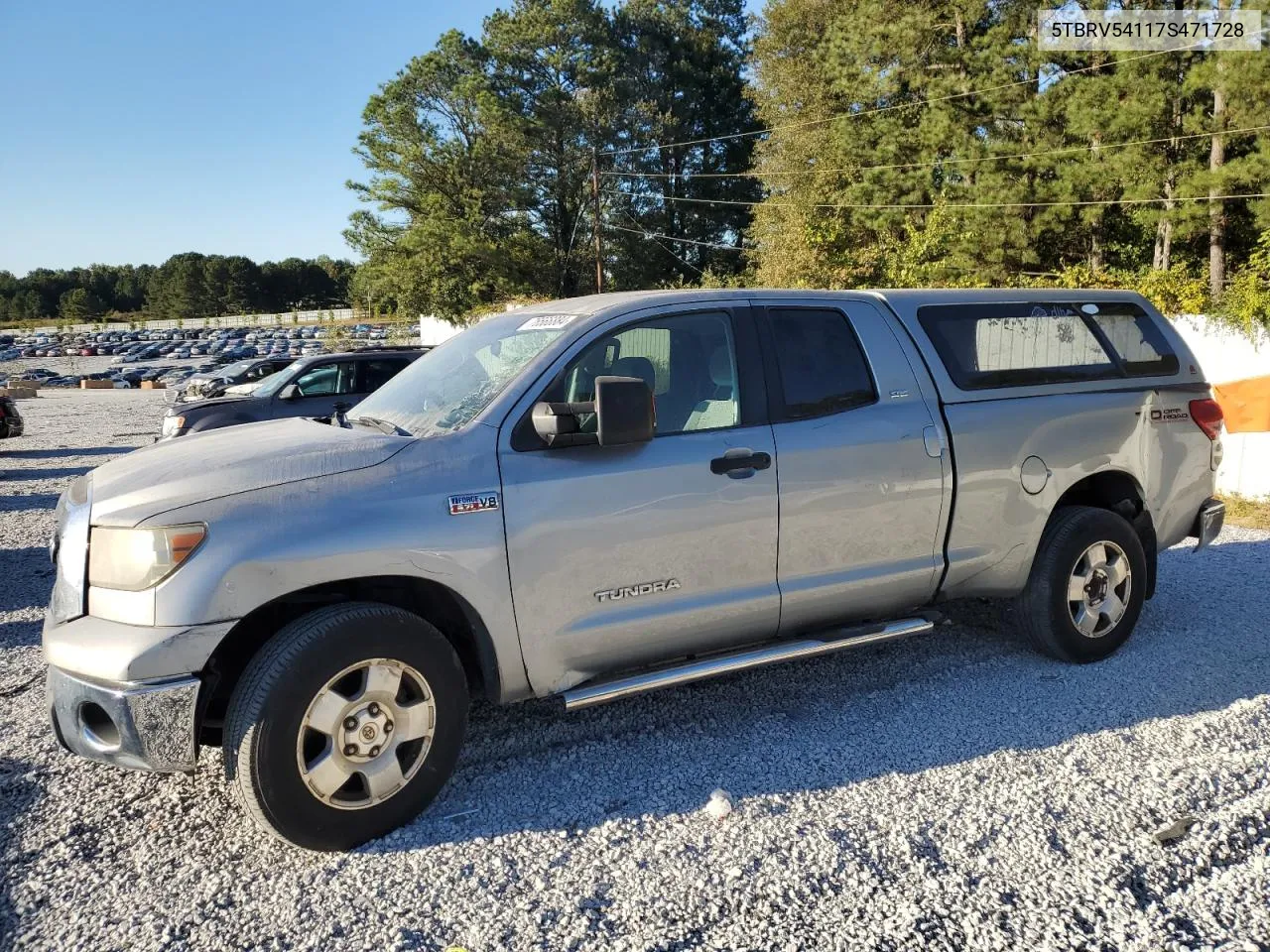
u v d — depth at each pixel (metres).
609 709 4.19
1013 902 2.70
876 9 29.73
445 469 3.24
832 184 36.22
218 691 3.29
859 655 4.80
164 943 2.60
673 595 3.63
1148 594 4.91
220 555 2.88
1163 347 4.99
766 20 42.84
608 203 59.38
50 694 3.06
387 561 3.08
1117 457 4.66
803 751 3.72
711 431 3.71
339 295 194.38
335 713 3.00
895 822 3.15
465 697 3.30
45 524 9.62
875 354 4.13
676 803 3.32
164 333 116.69
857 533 3.97
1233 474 9.94
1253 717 3.93
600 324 3.62
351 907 2.75
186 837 3.17
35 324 176.00
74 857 3.05
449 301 55.25
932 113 28.11
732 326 3.88
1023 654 4.76
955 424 4.20
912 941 2.54
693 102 65.06
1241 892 2.74
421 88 55.88
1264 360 10.71
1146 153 22.59
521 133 55.09
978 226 26.64
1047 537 4.52
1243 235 24.52
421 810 3.22
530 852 3.03
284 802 2.90
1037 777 3.45
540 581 3.36
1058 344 4.66
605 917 2.67
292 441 3.40
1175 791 3.32
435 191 56.12
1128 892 2.74
